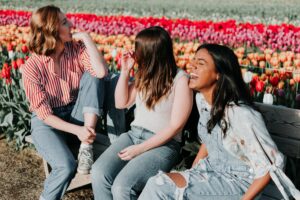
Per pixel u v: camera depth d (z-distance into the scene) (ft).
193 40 31.30
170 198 8.45
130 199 9.49
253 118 8.21
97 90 11.40
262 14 61.77
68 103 12.18
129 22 33.63
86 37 12.16
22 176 14.51
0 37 27.32
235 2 92.73
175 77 10.27
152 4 88.99
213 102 8.71
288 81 16.26
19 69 17.43
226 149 8.74
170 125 10.24
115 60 18.78
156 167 9.91
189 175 8.77
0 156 16.01
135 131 10.81
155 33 10.07
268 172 8.04
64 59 12.00
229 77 8.49
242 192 8.57
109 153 10.44
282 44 27.02
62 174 10.55
